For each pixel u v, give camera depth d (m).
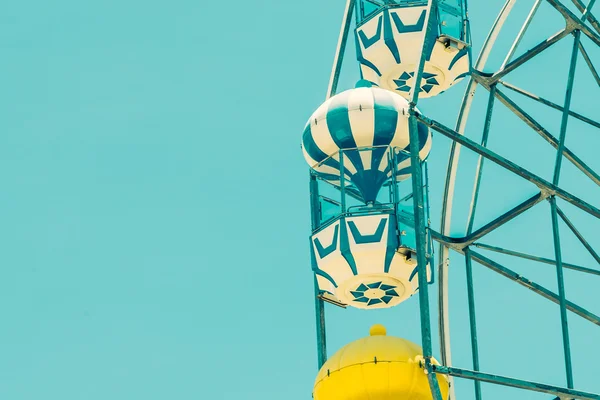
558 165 47.09
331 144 46.22
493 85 52.09
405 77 50.75
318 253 45.06
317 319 47.03
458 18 50.25
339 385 40.78
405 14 49.69
